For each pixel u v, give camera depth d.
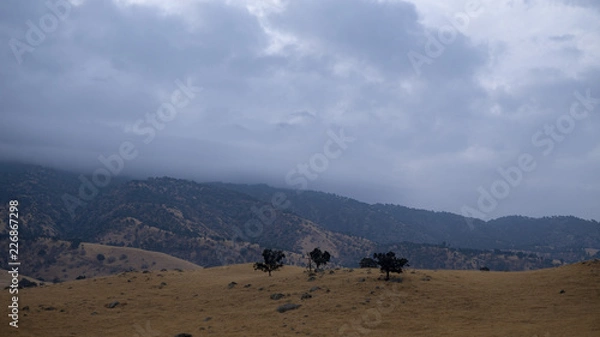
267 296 70.50
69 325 60.38
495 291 66.81
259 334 52.06
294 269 104.31
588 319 49.69
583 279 67.38
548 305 57.84
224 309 66.12
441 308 58.88
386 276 74.06
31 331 57.34
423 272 82.56
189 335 52.03
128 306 70.62
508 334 45.88
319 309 60.56
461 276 79.69
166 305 70.81
